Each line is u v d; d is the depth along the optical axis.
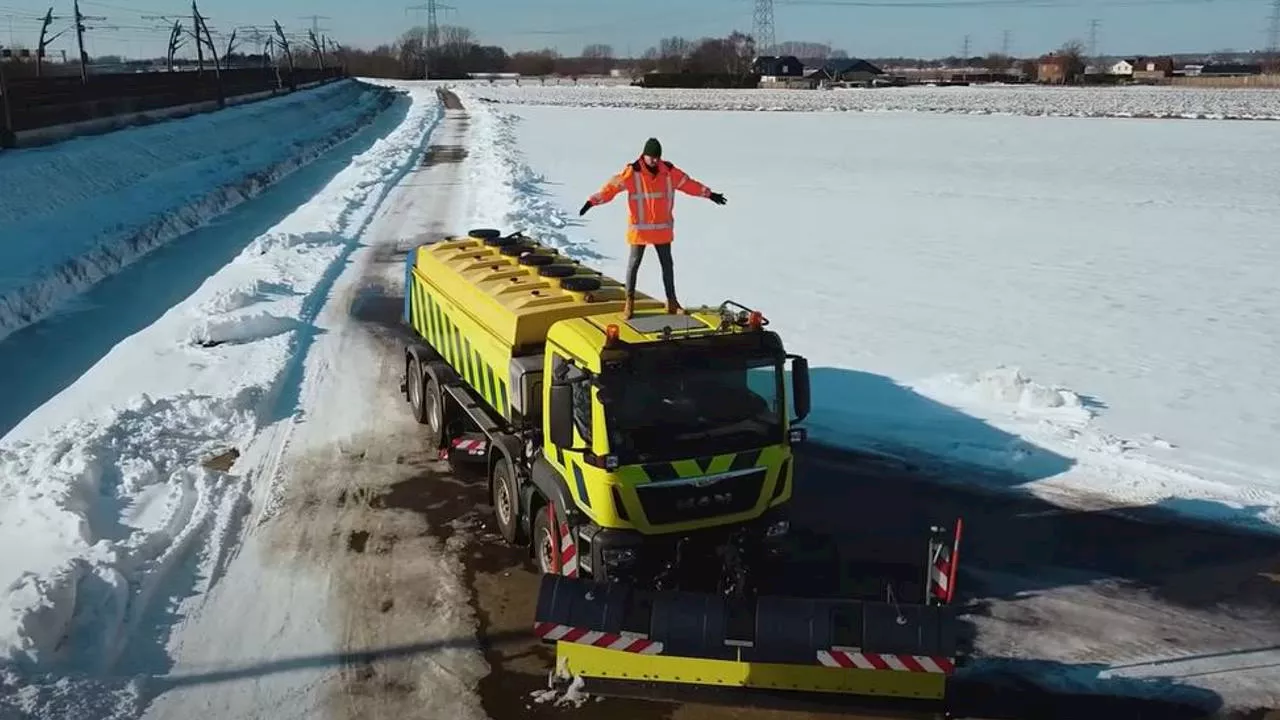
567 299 10.20
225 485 11.09
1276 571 9.52
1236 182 35.91
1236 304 19.09
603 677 7.73
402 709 7.43
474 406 11.02
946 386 14.34
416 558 9.67
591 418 7.90
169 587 9.04
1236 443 12.43
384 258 23.14
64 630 8.07
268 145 47.34
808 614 7.36
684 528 7.99
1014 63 179.38
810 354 15.95
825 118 69.88
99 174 31.66
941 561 7.61
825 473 11.67
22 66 64.12
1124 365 15.46
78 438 11.75
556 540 8.53
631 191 9.56
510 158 40.31
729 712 7.44
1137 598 9.06
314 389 14.39
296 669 7.90
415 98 98.44
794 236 25.81
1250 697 7.64
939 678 7.48
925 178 37.44
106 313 18.50
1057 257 23.34
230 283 20.19
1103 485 11.33
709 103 88.69
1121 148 48.06
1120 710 7.50
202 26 63.94
